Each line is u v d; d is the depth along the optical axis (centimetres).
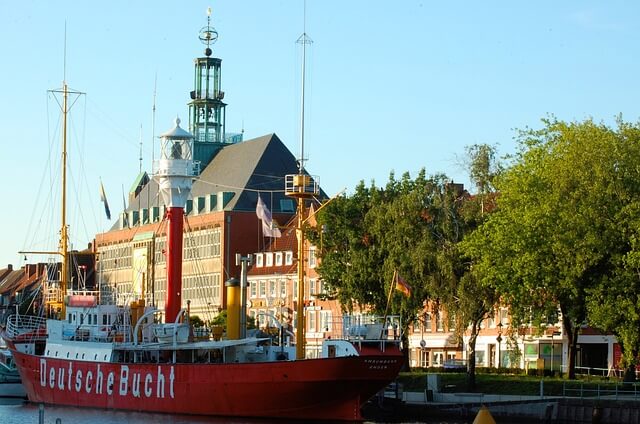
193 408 10681
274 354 11056
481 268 12256
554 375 13888
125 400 11231
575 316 12219
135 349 11219
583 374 14038
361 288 13988
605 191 11800
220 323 17412
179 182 11738
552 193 12088
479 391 12688
